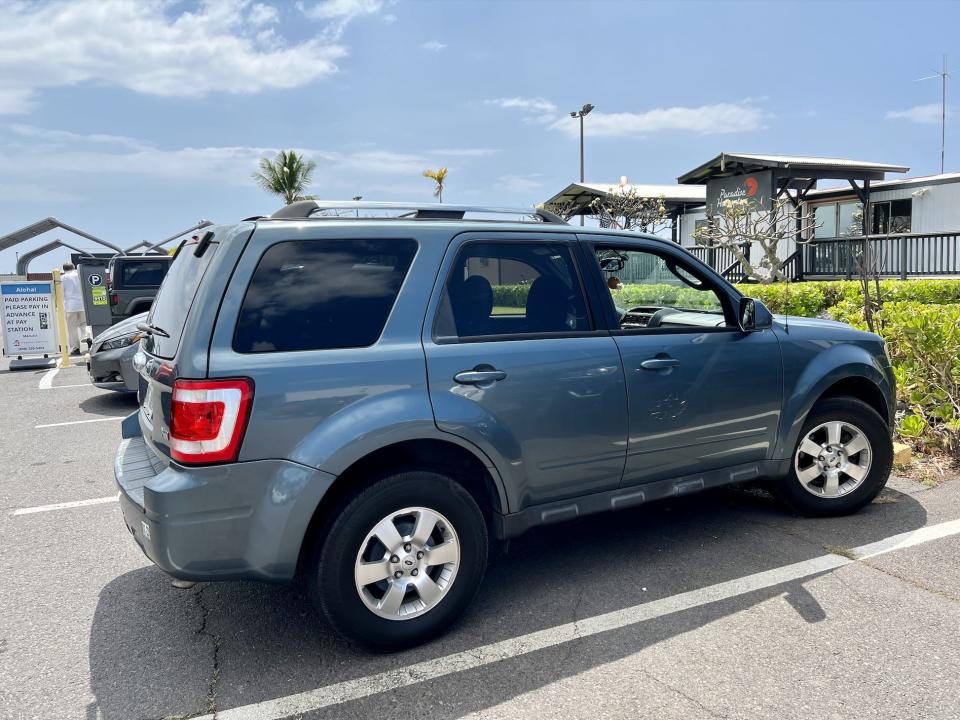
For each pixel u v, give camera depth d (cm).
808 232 1920
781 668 293
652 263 426
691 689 282
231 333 288
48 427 824
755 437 418
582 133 3750
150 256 1380
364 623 304
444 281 332
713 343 399
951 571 375
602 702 276
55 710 281
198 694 290
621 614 343
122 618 358
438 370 319
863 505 459
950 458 558
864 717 261
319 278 308
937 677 284
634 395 370
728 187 2112
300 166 3381
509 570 398
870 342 458
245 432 282
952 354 591
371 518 302
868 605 342
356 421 297
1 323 1336
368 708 278
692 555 407
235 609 364
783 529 440
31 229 2336
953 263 1755
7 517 516
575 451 355
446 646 320
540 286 360
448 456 337
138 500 295
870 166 1872
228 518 283
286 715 274
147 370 327
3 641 337
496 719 268
